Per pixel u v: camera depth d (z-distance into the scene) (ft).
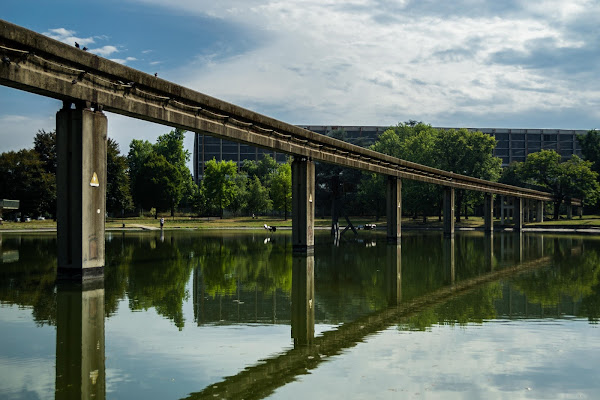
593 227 300.20
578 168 360.28
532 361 32.50
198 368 30.68
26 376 28.94
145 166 386.52
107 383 27.84
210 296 57.16
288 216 454.81
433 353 34.09
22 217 284.61
